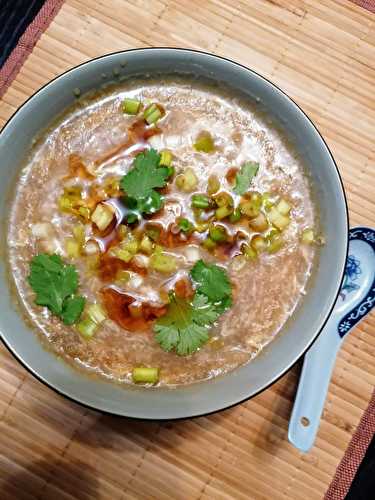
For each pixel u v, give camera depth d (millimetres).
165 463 290
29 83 311
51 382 263
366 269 310
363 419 298
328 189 277
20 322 284
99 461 288
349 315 302
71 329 290
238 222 297
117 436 290
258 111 300
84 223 293
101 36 315
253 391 260
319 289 278
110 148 302
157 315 287
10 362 291
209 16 320
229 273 294
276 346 286
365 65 320
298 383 290
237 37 319
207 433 292
